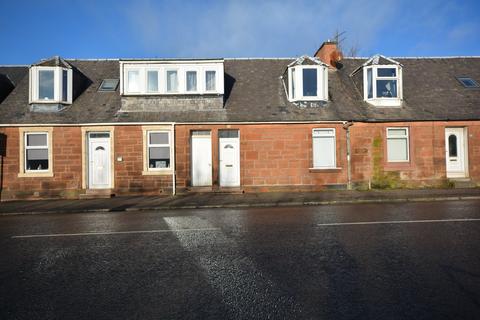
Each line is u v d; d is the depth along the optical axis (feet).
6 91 61.21
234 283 17.31
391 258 20.57
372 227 28.76
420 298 15.40
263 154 56.08
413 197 46.55
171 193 55.21
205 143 57.00
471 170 57.88
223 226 30.45
